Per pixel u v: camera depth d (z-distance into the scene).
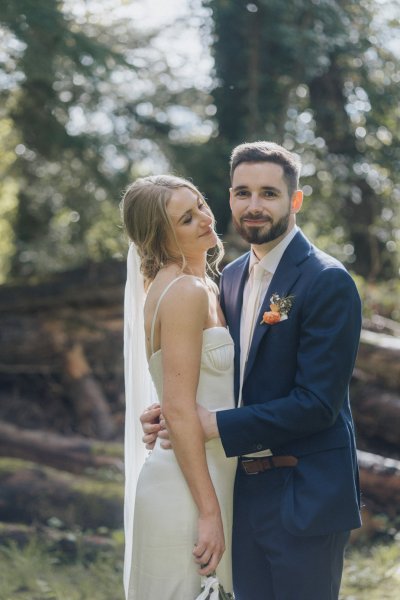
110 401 9.02
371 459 6.55
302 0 9.98
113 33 10.62
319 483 3.30
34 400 9.15
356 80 10.73
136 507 3.41
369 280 11.03
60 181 11.77
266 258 3.48
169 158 10.73
